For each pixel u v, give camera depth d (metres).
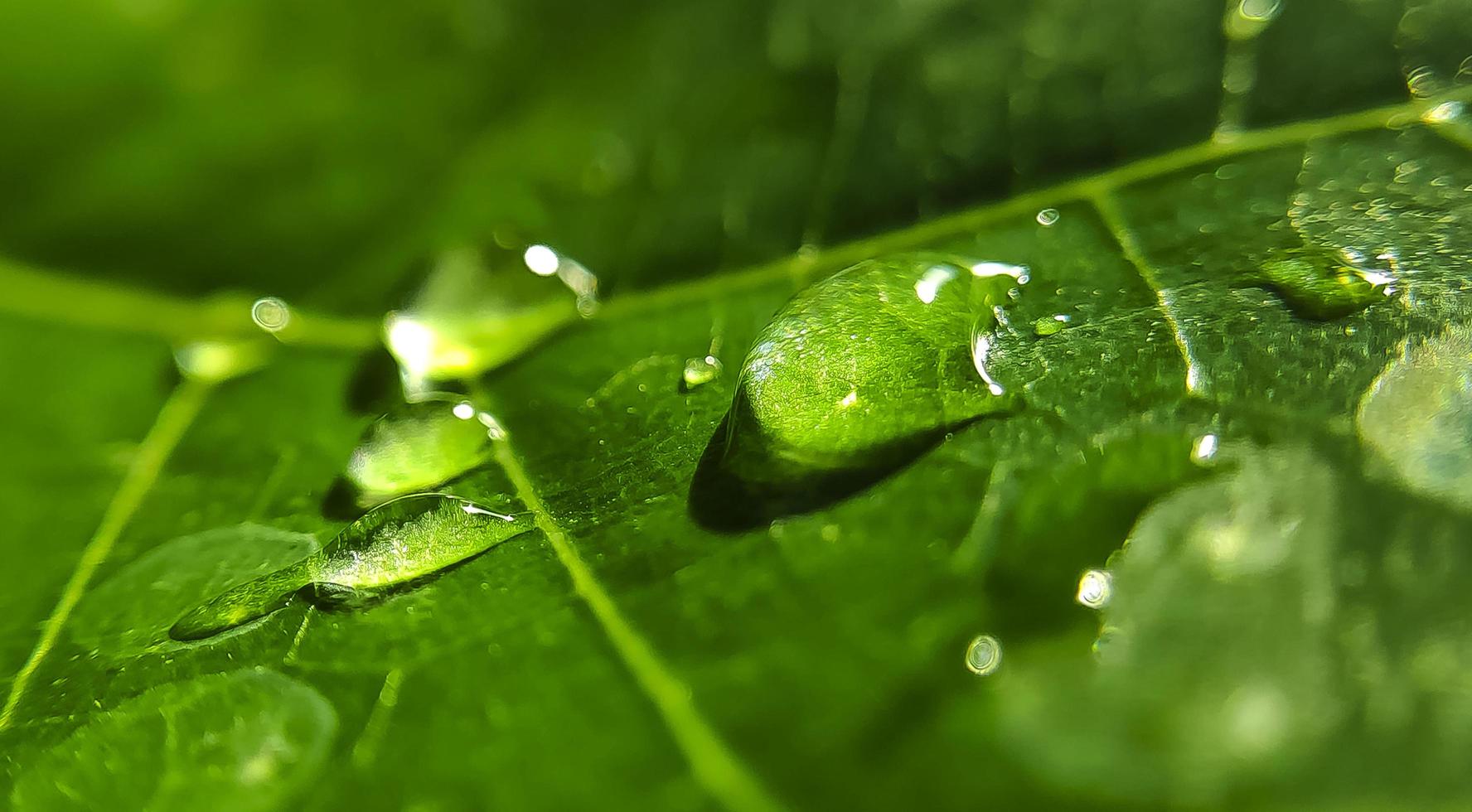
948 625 0.06
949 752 0.06
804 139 0.07
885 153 0.07
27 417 0.07
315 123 0.07
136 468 0.07
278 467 0.07
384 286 0.07
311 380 0.07
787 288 0.07
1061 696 0.06
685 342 0.07
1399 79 0.07
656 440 0.06
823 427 0.06
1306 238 0.06
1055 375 0.06
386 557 0.06
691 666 0.06
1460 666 0.06
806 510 0.06
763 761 0.06
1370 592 0.06
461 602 0.06
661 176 0.07
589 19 0.07
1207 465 0.06
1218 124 0.07
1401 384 0.06
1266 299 0.06
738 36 0.07
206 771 0.06
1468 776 0.06
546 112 0.07
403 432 0.07
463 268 0.07
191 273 0.07
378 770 0.06
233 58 0.07
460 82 0.07
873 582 0.06
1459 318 0.06
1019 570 0.06
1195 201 0.07
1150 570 0.06
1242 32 0.07
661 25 0.07
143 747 0.06
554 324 0.07
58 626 0.06
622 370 0.07
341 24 0.07
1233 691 0.06
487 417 0.07
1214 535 0.06
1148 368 0.06
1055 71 0.07
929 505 0.06
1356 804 0.06
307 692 0.06
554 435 0.07
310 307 0.07
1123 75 0.07
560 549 0.06
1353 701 0.06
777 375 0.06
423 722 0.06
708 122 0.07
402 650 0.06
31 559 0.07
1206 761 0.06
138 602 0.06
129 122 0.07
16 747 0.06
